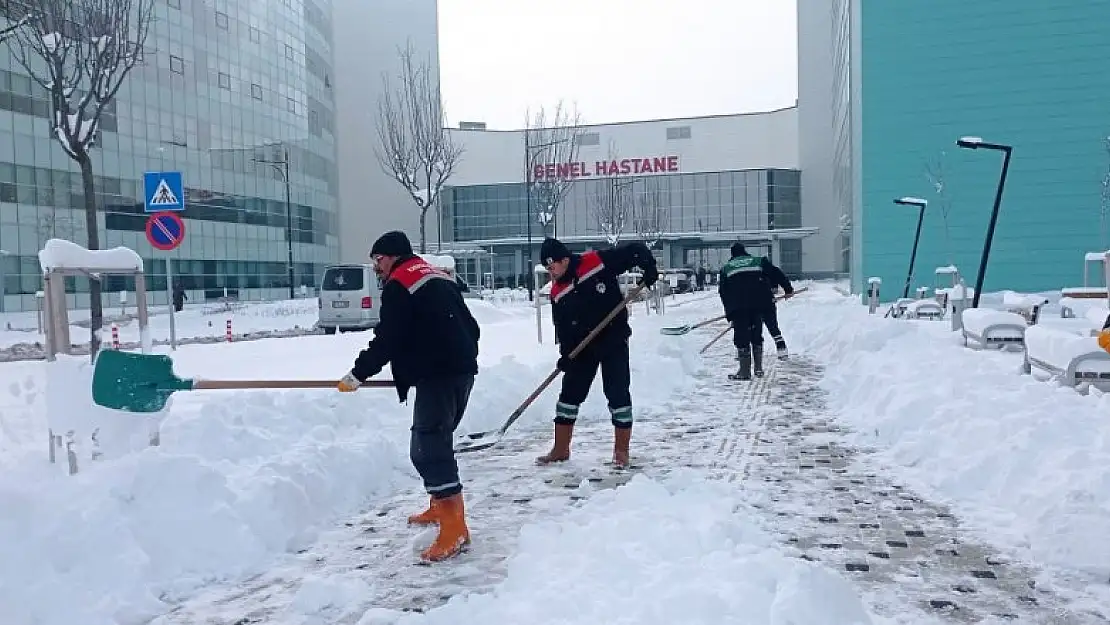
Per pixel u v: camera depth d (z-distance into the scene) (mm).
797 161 83562
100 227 41719
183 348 14180
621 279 21562
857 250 31734
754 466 5844
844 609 3158
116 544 3928
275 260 56688
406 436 6648
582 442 6852
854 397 8156
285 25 58594
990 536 4266
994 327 10938
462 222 87625
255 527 4379
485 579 3857
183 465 4430
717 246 86688
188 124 48375
